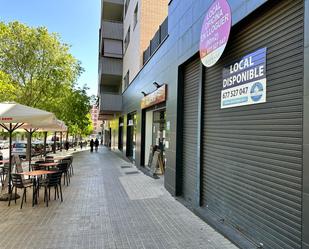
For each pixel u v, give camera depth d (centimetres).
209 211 604
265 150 410
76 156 2414
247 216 454
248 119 458
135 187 944
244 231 462
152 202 738
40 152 2736
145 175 1220
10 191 762
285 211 362
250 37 461
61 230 530
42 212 652
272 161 393
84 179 1114
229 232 486
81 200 764
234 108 507
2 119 698
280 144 377
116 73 2619
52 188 927
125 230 528
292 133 355
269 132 402
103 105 2427
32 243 469
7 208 688
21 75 1809
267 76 411
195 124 707
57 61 1902
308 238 311
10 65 1772
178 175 801
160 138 1247
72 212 650
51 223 571
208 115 625
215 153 583
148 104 1248
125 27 2472
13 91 1662
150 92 1244
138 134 1533
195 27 675
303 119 324
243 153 471
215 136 584
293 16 362
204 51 593
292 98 358
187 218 597
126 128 2105
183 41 770
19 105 746
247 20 460
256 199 429
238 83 492
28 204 724
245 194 461
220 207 553
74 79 2147
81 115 2877
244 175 466
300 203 336
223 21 508
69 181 1057
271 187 393
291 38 365
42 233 515
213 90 601
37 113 720
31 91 1859
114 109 2453
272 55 402
